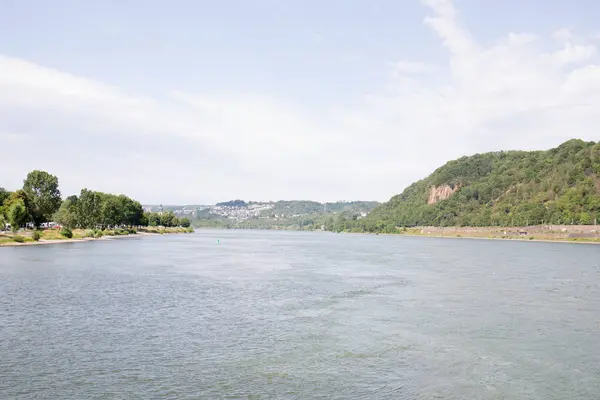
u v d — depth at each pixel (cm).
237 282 6519
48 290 5581
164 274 7362
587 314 4512
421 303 5006
